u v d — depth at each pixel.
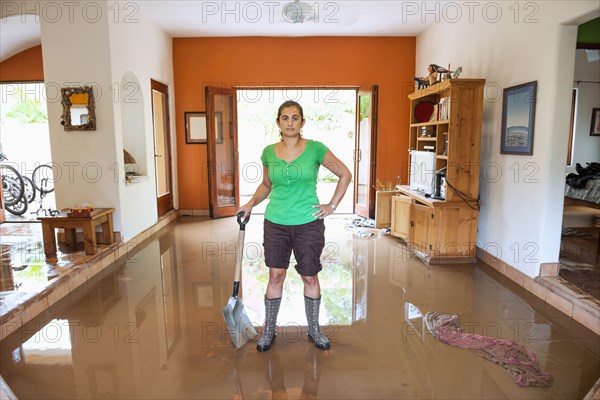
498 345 2.52
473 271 4.02
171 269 4.07
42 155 7.93
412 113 5.08
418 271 4.02
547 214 3.30
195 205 6.87
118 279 3.77
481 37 4.31
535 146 3.41
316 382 2.19
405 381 2.20
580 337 2.67
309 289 2.52
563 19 3.05
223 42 6.44
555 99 3.18
